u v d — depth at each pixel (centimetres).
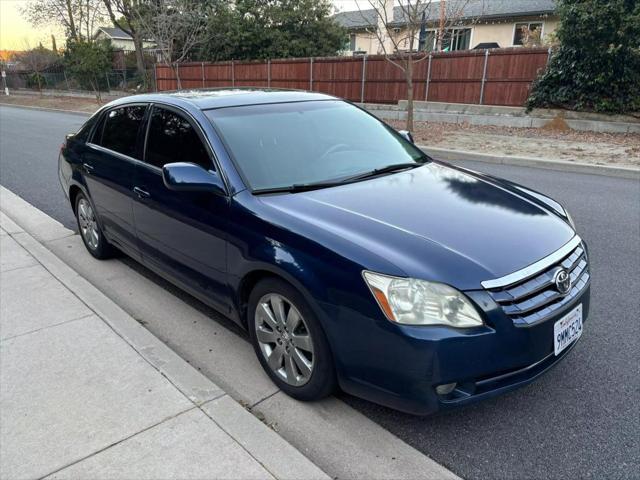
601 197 754
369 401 271
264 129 354
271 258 275
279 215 284
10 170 997
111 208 441
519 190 354
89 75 3231
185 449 246
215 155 326
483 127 1469
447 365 230
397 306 234
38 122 2041
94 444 250
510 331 237
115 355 325
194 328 379
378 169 358
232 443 249
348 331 248
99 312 379
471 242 261
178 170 307
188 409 273
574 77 1380
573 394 296
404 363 234
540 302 250
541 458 249
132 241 422
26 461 241
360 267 244
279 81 2184
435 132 1402
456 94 1684
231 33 2606
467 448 257
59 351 330
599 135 1285
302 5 2631
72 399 283
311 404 290
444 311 231
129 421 265
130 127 421
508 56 1547
